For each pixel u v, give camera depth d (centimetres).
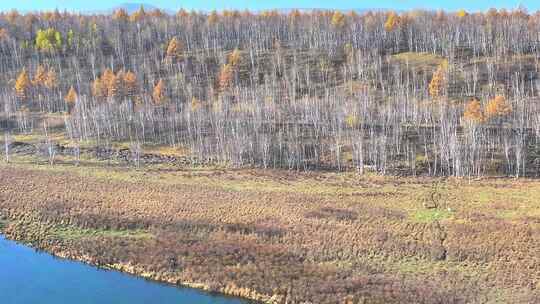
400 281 4366
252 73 13575
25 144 10069
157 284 4531
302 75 13225
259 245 5112
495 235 5250
